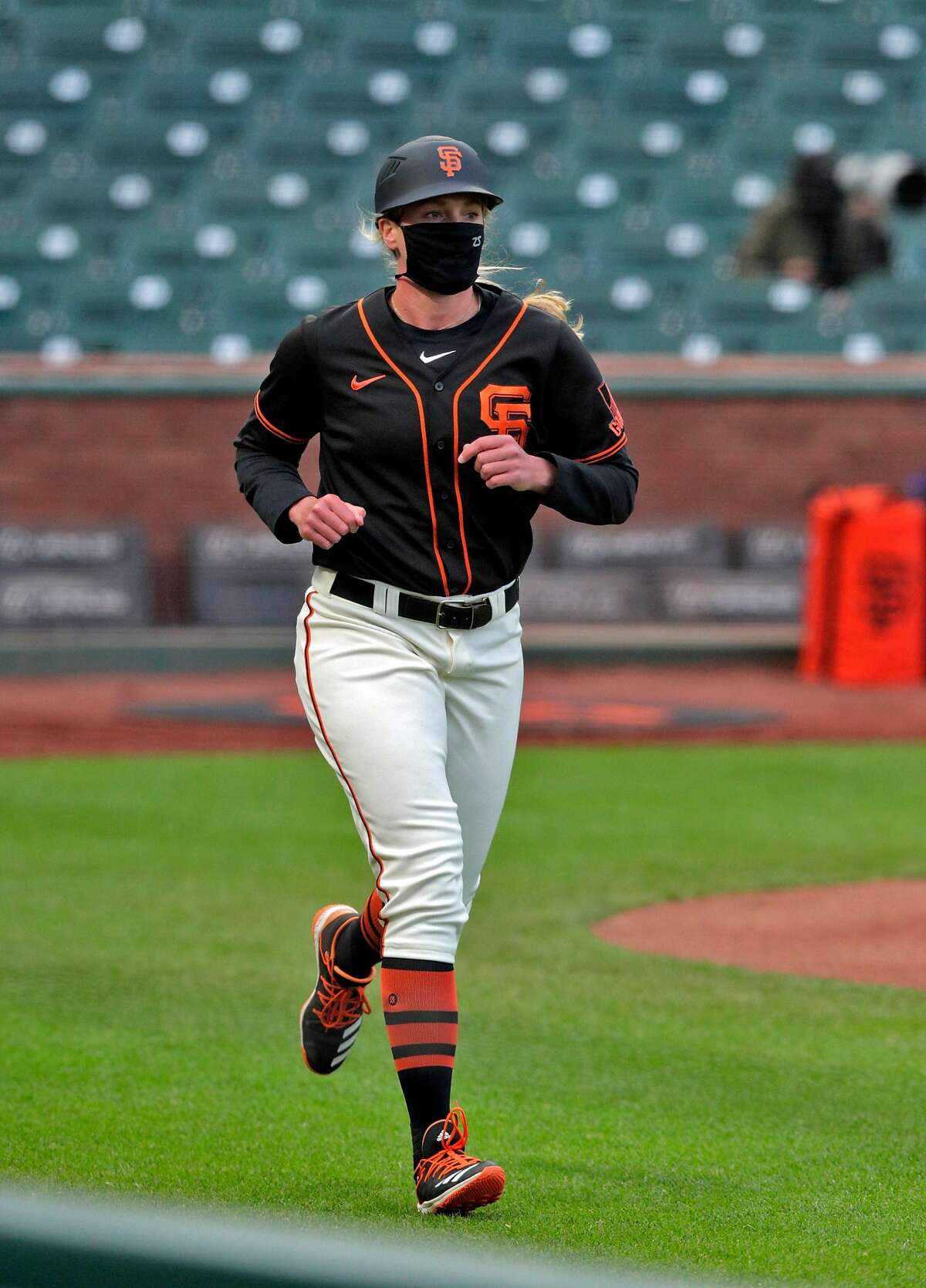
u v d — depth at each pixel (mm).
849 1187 11859
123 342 57125
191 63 64562
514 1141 13055
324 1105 14008
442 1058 10969
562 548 52562
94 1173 11820
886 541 45750
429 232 11055
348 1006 12906
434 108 63875
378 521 11406
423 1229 10469
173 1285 2859
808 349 58250
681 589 51625
